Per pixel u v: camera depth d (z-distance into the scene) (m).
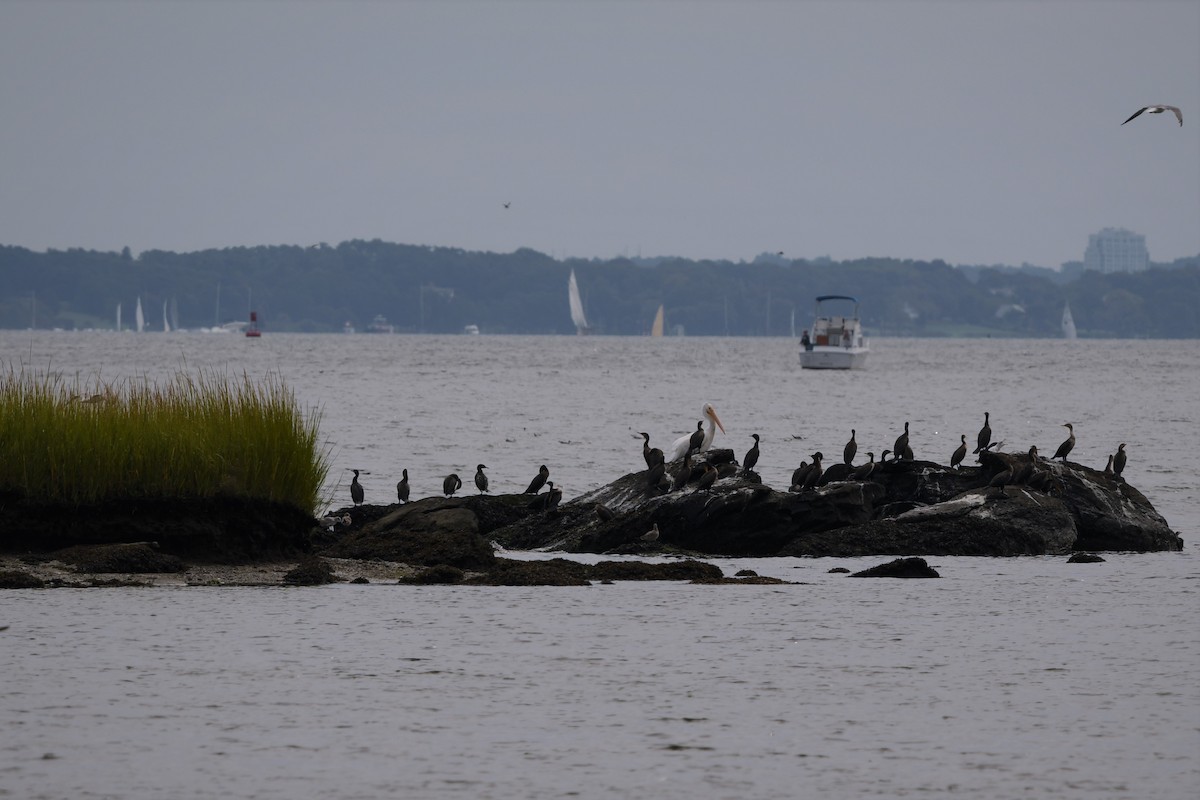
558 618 81.00
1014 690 65.25
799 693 64.50
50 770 53.03
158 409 101.31
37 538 95.94
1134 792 51.81
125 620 78.19
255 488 100.06
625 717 60.50
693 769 54.03
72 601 83.50
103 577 91.38
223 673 66.94
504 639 75.06
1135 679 67.38
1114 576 98.69
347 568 98.62
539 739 57.38
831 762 54.94
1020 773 53.75
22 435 95.94
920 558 98.50
